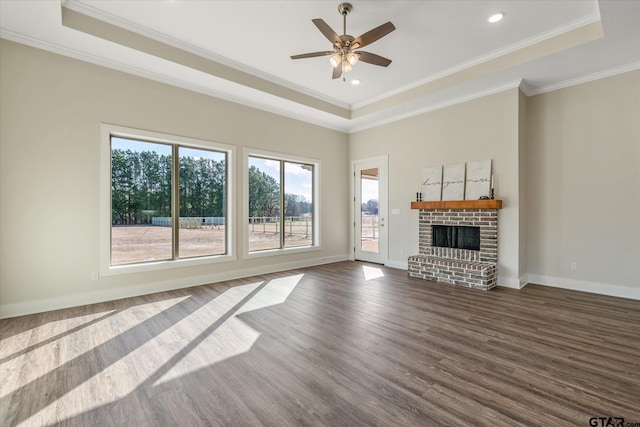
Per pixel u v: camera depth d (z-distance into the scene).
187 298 3.87
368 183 6.53
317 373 2.12
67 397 1.86
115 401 1.82
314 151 6.19
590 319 3.10
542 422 1.62
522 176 4.44
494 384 1.98
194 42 3.76
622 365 2.20
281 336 2.73
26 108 3.24
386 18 3.23
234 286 4.47
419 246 5.40
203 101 4.57
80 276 3.57
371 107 5.66
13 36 3.13
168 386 1.97
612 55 3.55
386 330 2.85
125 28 3.37
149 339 2.67
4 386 1.97
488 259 4.55
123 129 3.85
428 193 5.30
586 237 4.12
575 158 4.20
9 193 3.16
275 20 3.29
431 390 1.91
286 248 5.84
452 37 3.59
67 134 3.47
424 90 4.79
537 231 4.54
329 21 3.29
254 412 1.71
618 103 3.87
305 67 4.42
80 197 3.56
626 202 3.84
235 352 2.43
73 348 2.50
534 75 4.09
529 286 4.42
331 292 4.15
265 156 5.43
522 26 3.38
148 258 4.20
